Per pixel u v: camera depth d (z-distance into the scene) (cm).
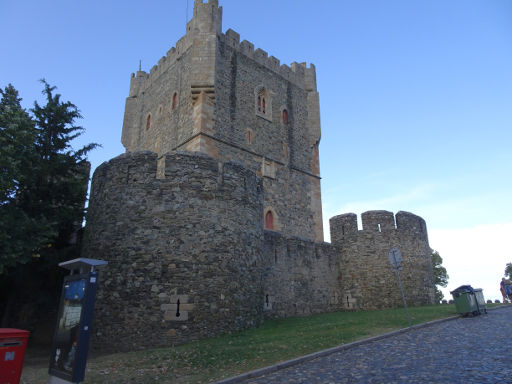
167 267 1270
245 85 3033
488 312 1736
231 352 995
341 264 2433
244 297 1397
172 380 792
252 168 2866
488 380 627
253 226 1512
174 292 1246
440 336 1110
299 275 2156
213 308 1284
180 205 1343
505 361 741
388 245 2370
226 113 2822
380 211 2442
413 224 2488
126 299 1251
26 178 1412
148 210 1333
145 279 1260
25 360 1217
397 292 2281
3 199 1321
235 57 3028
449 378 656
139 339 1198
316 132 3462
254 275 1474
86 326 700
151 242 1295
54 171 1611
